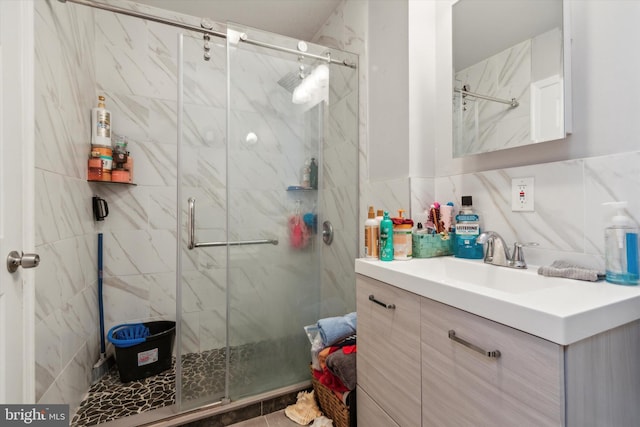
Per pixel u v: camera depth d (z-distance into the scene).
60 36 1.39
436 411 0.80
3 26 0.85
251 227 1.58
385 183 1.60
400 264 1.10
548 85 0.98
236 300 1.54
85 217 1.73
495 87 1.17
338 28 2.02
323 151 1.75
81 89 1.67
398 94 1.50
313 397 1.52
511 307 0.61
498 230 1.16
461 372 0.73
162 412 1.42
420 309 0.86
